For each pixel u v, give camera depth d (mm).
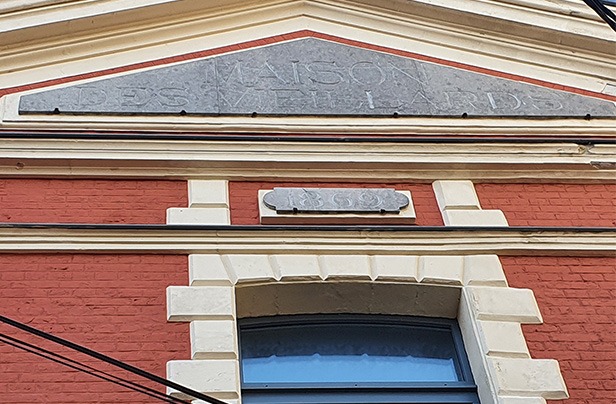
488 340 9031
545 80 12164
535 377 8742
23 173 10094
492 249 9852
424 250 9766
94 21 11719
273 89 11336
